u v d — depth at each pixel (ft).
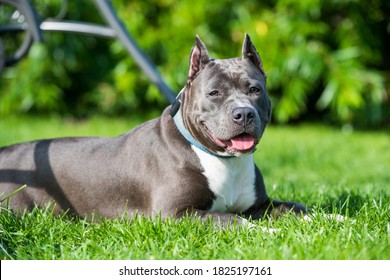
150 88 58.85
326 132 58.65
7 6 34.35
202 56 22.03
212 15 59.93
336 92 57.47
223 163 21.63
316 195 27.37
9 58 31.99
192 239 19.20
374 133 59.11
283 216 21.54
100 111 65.67
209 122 20.89
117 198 22.94
